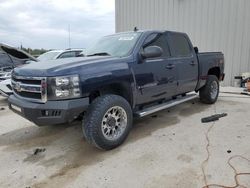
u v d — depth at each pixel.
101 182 2.84
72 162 3.36
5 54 7.95
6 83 6.55
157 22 11.24
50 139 4.23
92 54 4.45
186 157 3.33
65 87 3.17
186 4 10.23
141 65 4.04
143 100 4.25
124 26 12.60
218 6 9.48
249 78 8.53
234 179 2.76
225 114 5.21
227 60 9.61
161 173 2.96
